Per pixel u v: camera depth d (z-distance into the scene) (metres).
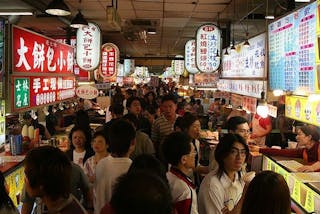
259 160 4.09
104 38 15.73
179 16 9.99
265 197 1.77
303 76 3.08
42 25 10.90
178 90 18.94
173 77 26.91
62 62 5.95
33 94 4.41
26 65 4.18
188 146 2.47
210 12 9.30
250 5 8.13
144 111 6.68
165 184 1.29
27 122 6.10
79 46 8.09
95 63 8.11
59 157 1.92
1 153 4.49
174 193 2.35
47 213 1.90
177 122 4.10
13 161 4.09
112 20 5.83
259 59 4.55
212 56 8.54
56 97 5.57
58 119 7.86
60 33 12.52
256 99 4.85
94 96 8.50
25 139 4.83
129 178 1.25
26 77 4.15
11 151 4.41
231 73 6.53
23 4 7.41
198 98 13.41
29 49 4.27
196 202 2.44
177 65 20.39
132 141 2.83
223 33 10.77
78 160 3.94
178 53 23.23
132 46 19.23
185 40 16.16
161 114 5.11
